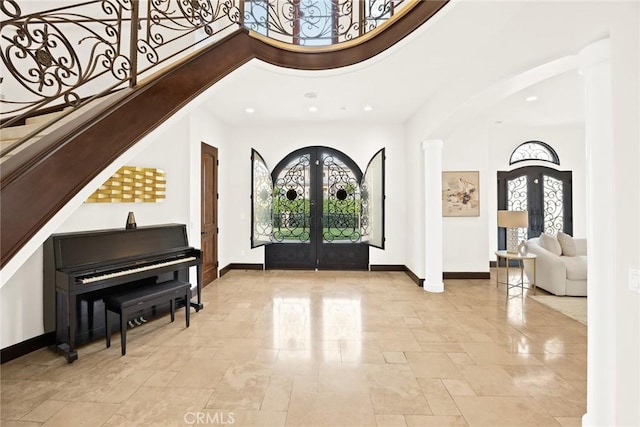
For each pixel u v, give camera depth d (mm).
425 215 4934
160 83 2170
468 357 2799
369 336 3234
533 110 5336
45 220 1495
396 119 5730
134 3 2023
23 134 2109
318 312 3930
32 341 2889
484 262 5566
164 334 3270
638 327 1536
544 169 6758
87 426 1922
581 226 6660
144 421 1972
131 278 3043
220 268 5707
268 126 6176
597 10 1782
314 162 6203
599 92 1849
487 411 2072
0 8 1459
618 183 1616
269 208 5996
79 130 1668
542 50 2244
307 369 2588
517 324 3551
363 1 3600
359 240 6195
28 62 3145
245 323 3572
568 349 2949
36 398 2197
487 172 5555
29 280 2879
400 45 3068
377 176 5809
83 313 3012
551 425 1946
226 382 2396
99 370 2566
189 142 4340
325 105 4863
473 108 3533
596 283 1857
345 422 1966
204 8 2705
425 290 4891
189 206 4309
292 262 6289
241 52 3014
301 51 3559
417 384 2381
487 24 2688
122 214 3695
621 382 1616
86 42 3574
